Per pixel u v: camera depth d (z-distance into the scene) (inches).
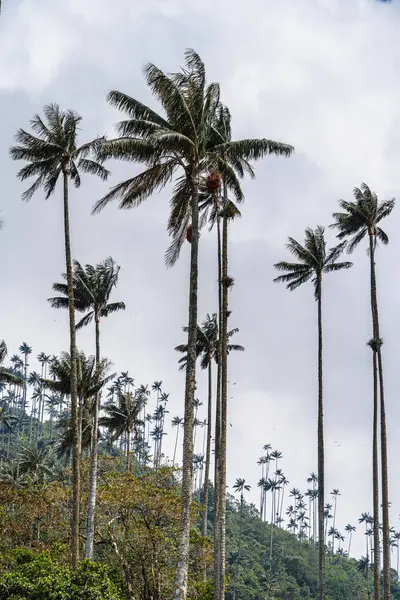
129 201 967.0
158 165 927.7
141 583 1374.3
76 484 1227.2
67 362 1729.8
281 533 5821.9
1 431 5989.2
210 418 1833.2
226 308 1246.9
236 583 4239.7
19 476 2989.7
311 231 1728.6
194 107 897.5
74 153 1266.0
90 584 1140.5
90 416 2114.9
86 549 1445.6
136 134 906.1
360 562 5477.4
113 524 1499.8
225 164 954.1
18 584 1123.3
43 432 6432.1
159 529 1336.1
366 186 1612.9
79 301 1646.2
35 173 1277.1
